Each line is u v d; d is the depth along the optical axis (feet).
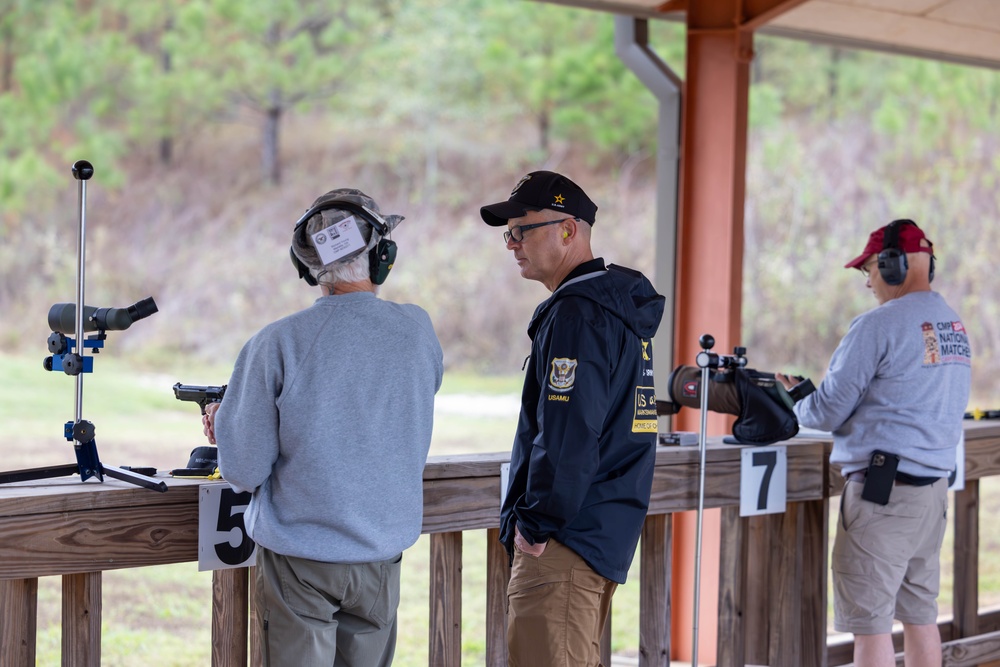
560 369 13.43
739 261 26.02
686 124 26.68
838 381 18.21
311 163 116.98
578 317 13.60
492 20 119.03
